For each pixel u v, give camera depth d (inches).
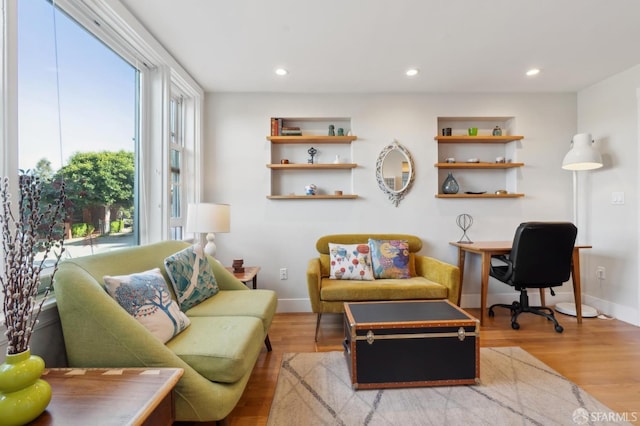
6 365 30.7
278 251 123.7
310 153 126.4
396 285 97.1
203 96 121.0
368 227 125.0
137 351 43.8
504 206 126.9
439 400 62.6
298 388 67.5
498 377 70.9
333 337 96.7
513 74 108.8
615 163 111.3
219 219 96.6
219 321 63.6
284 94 123.5
